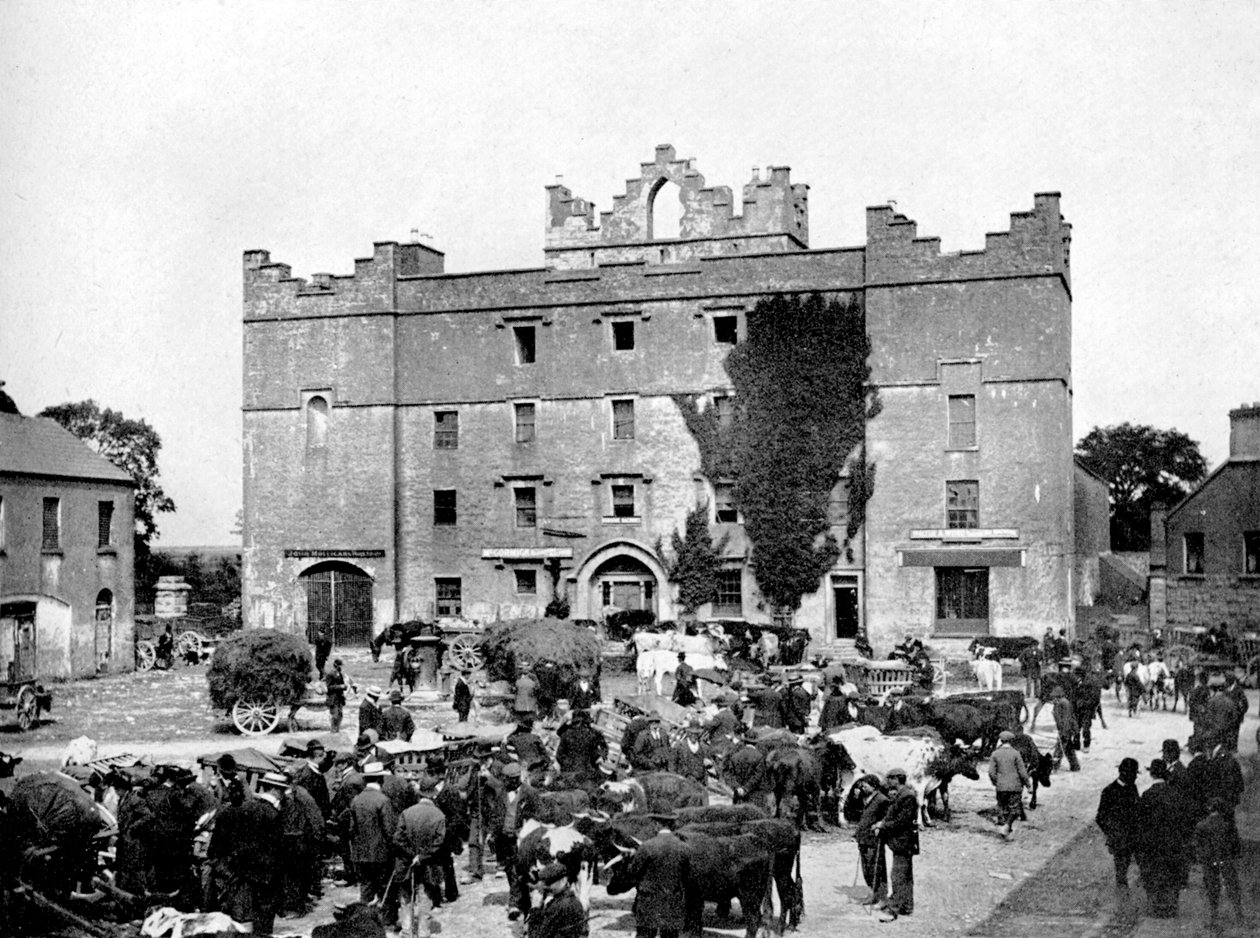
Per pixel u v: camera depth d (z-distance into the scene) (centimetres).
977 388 5403
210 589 8694
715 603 5809
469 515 6147
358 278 6291
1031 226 5353
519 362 6134
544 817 1791
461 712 3522
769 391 5681
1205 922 1798
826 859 2325
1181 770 1875
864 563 5547
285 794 1823
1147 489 8000
